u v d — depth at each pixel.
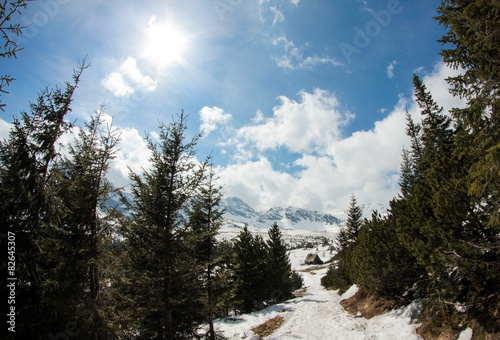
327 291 28.39
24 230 6.97
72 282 7.78
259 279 25.28
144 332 10.81
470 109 5.89
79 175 9.08
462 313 7.86
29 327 6.91
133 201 10.93
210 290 14.24
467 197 7.74
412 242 9.15
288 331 14.45
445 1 7.03
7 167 7.19
